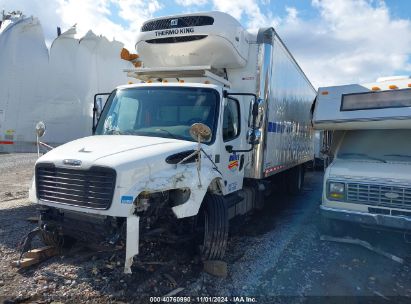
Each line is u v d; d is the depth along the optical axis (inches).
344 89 242.7
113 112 213.9
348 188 218.7
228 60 231.6
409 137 249.6
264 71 244.4
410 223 196.4
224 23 219.9
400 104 220.2
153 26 237.6
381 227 209.2
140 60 261.1
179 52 233.3
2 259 182.1
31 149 251.3
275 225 274.4
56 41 261.1
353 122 233.6
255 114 210.1
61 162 157.8
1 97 239.0
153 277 166.7
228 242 227.6
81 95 270.5
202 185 165.6
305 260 201.8
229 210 222.2
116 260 179.2
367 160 248.7
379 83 230.8
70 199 155.2
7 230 229.8
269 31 245.0
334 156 264.7
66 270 169.8
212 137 193.5
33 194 167.9
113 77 289.6
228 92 212.5
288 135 334.6
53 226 167.6
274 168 291.1
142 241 171.8
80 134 271.6
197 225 179.8
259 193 285.3
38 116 253.4
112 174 144.6
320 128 252.1
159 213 159.8
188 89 206.2
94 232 151.9
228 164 212.8
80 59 270.2
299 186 419.5
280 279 176.1
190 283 165.6
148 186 148.6
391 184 206.5
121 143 172.1
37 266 175.0
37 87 252.4
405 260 205.0
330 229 233.6
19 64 244.1
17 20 246.1
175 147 170.6
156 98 207.5
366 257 208.7
